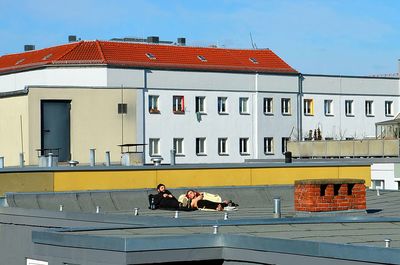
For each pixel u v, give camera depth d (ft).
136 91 393.09
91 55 402.52
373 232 82.58
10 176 130.72
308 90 452.35
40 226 111.14
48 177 130.62
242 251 75.05
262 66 444.14
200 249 76.02
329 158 304.71
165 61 419.33
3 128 361.92
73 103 363.97
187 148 417.90
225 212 112.57
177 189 132.98
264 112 439.63
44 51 435.12
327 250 67.36
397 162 263.08
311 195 108.27
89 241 75.92
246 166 142.41
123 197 127.65
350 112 463.42
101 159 371.35
